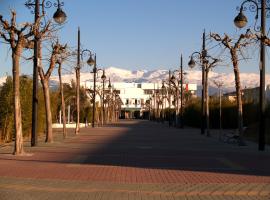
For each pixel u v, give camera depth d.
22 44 20.59
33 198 11.35
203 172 16.50
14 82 20.72
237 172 16.59
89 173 15.72
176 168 17.61
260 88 26.23
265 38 24.39
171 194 12.11
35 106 26.33
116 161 19.72
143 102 163.50
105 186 13.16
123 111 163.00
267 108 45.00
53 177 14.64
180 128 60.47
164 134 43.88
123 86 165.12
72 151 24.00
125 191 12.42
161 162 19.64
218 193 12.30
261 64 26.08
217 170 17.12
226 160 20.73
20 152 21.30
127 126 68.00
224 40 29.44
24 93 34.84
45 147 26.19
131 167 17.69
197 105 65.25
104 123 80.38
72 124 61.12
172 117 73.62
